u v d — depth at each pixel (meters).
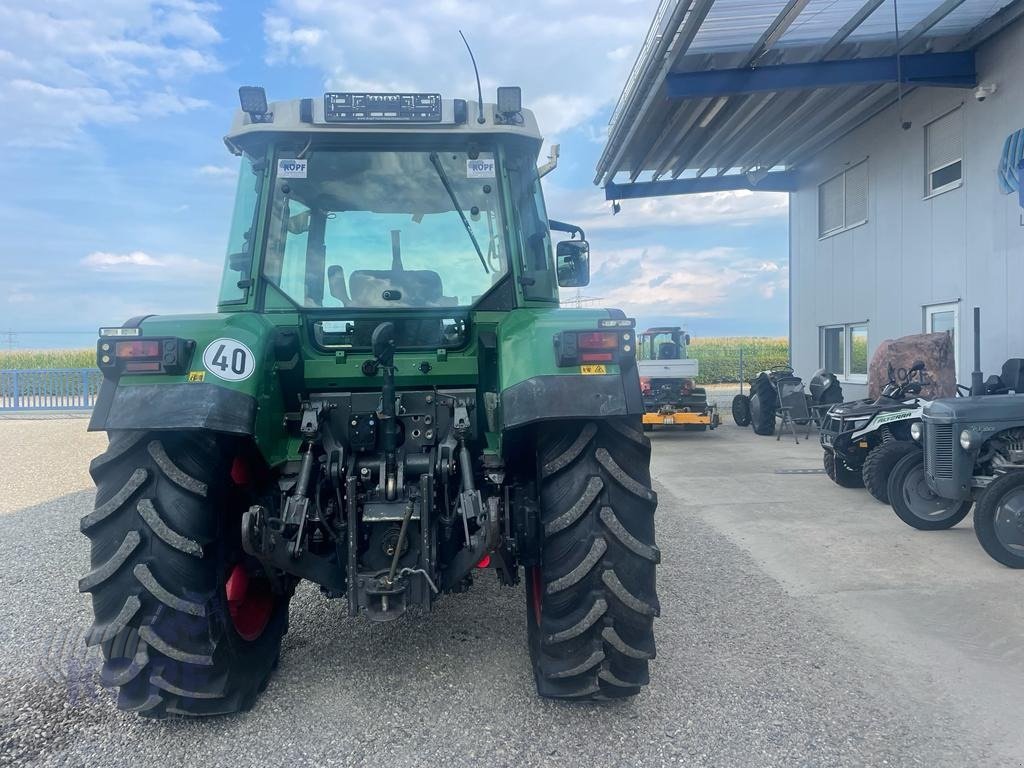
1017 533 4.77
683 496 7.18
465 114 3.30
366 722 2.81
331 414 3.15
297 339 3.13
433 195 3.36
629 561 2.70
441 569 2.89
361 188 3.34
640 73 9.55
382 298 3.30
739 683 3.11
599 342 2.71
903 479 5.79
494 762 2.52
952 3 8.08
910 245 11.02
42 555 5.32
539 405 2.66
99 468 2.68
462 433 3.03
